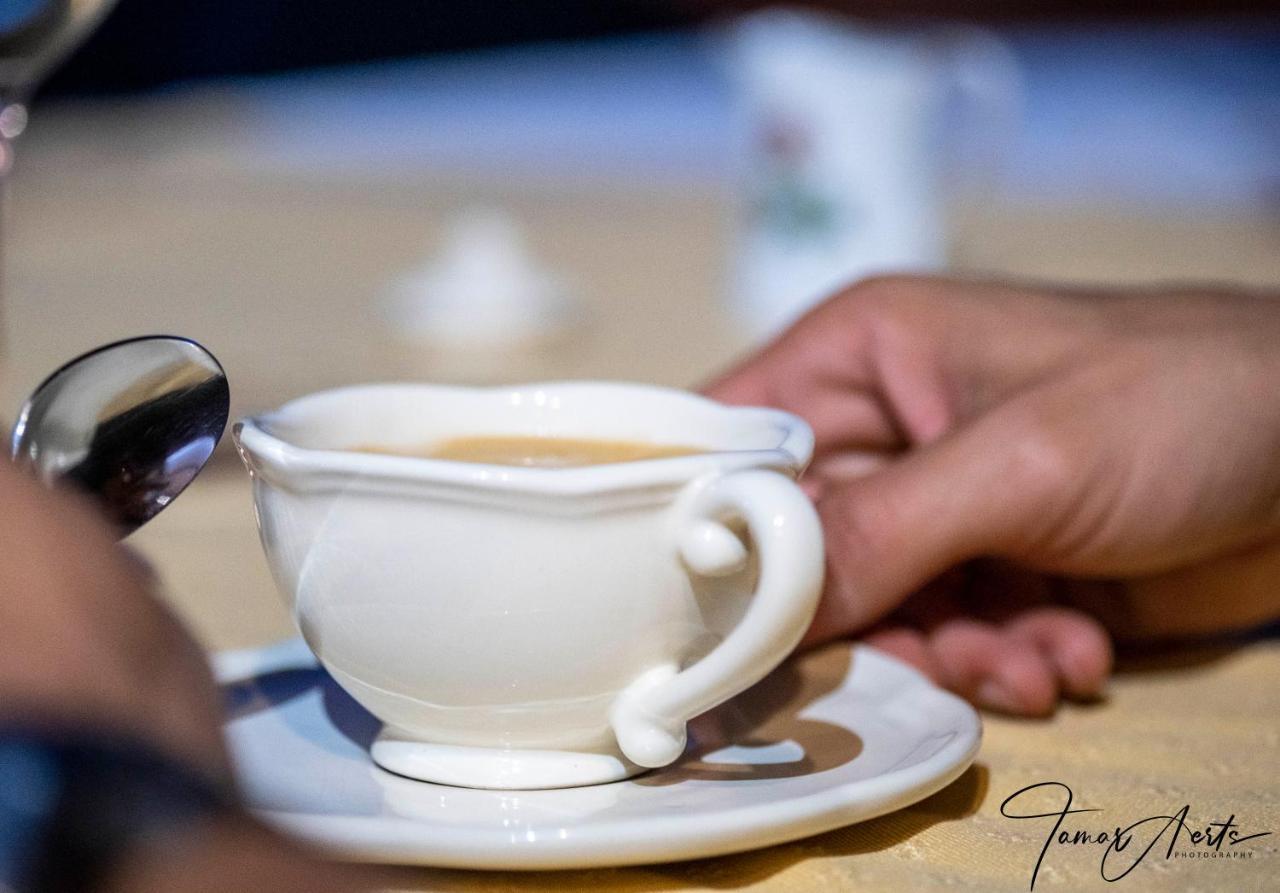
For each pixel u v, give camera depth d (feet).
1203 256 5.08
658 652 3.07
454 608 2.96
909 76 4.79
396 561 2.96
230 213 5.95
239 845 1.74
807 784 3.16
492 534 2.91
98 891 1.67
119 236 5.51
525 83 9.51
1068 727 3.40
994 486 3.44
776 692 3.35
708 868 2.97
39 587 1.82
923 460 3.46
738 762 3.23
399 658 3.05
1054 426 3.46
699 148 7.40
